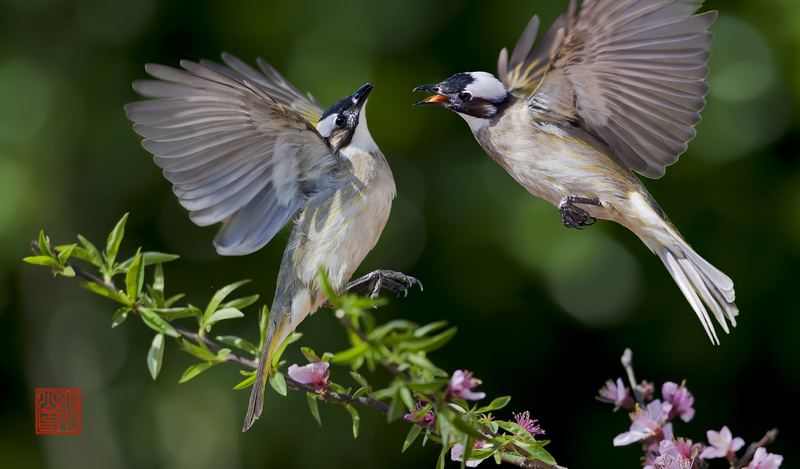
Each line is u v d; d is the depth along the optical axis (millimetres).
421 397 3441
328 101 3953
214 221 3559
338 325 3992
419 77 3982
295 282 3570
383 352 3398
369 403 3498
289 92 3691
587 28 3555
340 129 3590
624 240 3961
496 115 3621
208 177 3553
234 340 3535
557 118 3605
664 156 3596
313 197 3576
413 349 3398
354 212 3572
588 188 3600
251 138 3551
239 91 3527
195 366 3523
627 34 3553
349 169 3578
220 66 3682
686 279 3588
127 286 3523
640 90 3576
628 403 3543
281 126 3549
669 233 3592
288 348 3986
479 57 3977
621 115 3592
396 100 3979
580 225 3605
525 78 3686
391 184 3592
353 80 3957
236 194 3562
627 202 3594
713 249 3980
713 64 3963
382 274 3572
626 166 3607
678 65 3557
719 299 3578
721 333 3986
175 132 3533
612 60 3568
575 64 3576
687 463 3498
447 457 3990
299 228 3574
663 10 3539
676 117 3580
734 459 3504
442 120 3988
